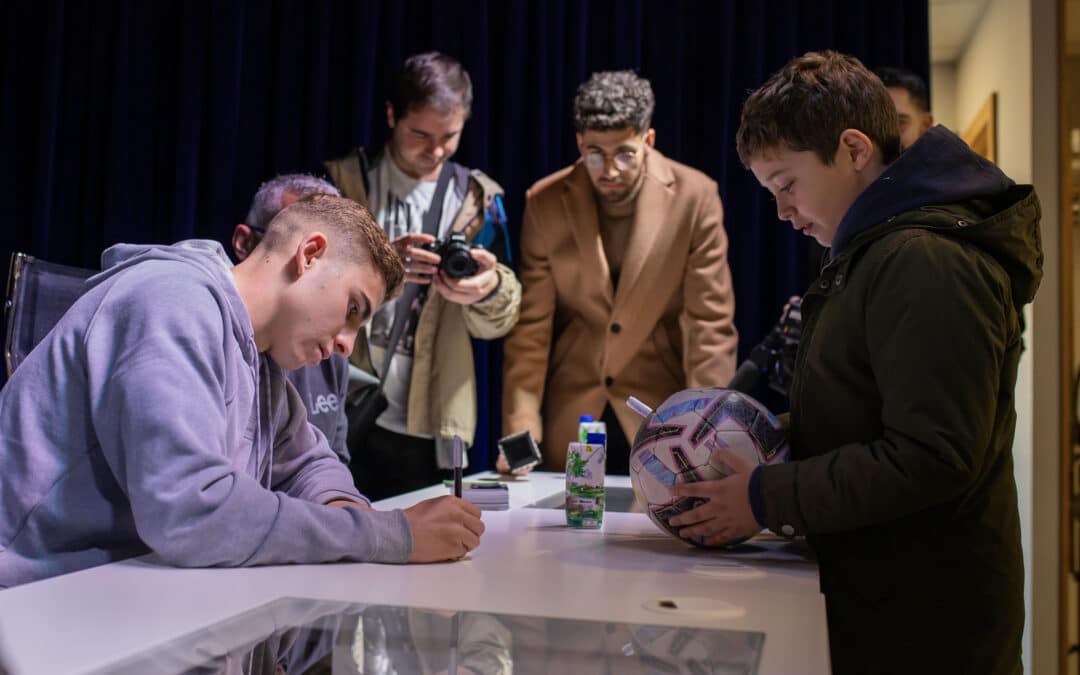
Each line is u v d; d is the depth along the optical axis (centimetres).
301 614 80
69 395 116
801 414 125
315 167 315
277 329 131
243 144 317
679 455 120
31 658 66
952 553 113
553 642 70
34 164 307
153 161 312
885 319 112
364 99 314
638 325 250
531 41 321
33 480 114
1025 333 337
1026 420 340
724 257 251
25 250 307
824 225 132
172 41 314
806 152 127
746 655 69
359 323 135
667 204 248
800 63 131
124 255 128
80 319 118
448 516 112
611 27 319
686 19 317
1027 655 337
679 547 125
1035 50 333
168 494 102
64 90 310
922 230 114
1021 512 351
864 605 115
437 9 318
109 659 66
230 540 103
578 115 242
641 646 69
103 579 96
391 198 262
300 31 319
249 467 132
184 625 76
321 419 199
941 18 425
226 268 129
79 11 310
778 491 113
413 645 67
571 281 255
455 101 249
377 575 100
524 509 160
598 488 140
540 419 255
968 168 120
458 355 253
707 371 245
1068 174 331
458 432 251
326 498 145
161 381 107
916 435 106
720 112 311
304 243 130
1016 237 115
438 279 235
